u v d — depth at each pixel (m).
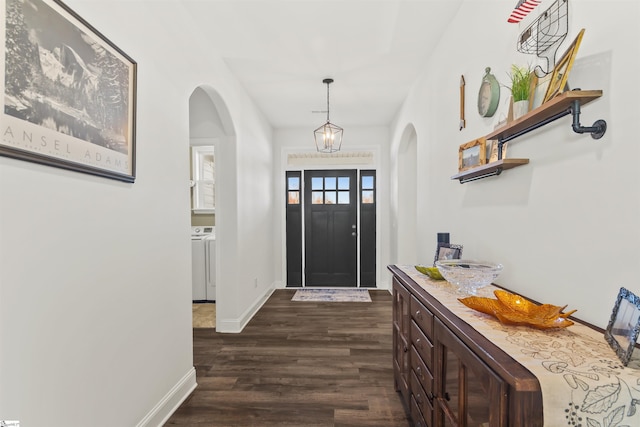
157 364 1.77
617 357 0.78
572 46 1.01
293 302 4.28
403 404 1.96
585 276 1.05
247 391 2.11
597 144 0.99
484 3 1.76
